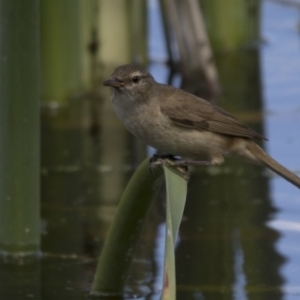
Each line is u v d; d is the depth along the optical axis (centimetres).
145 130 898
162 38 2073
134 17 1877
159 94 904
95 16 1817
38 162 1058
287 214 1226
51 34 1720
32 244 1081
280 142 1472
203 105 915
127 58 1861
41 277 1032
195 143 905
